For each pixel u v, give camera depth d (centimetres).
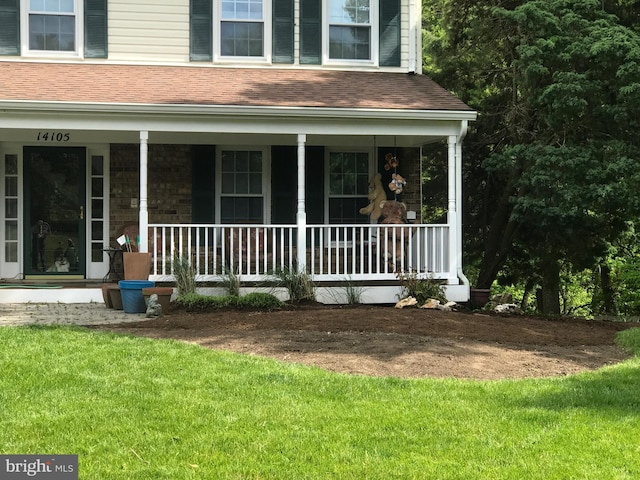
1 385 621
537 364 775
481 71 1772
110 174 1346
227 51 1372
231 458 482
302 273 1177
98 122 1134
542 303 2230
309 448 501
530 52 1277
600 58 1239
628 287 2170
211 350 768
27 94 1132
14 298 1190
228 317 982
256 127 1172
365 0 1416
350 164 1411
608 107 1252
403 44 1430
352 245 1284
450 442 517
